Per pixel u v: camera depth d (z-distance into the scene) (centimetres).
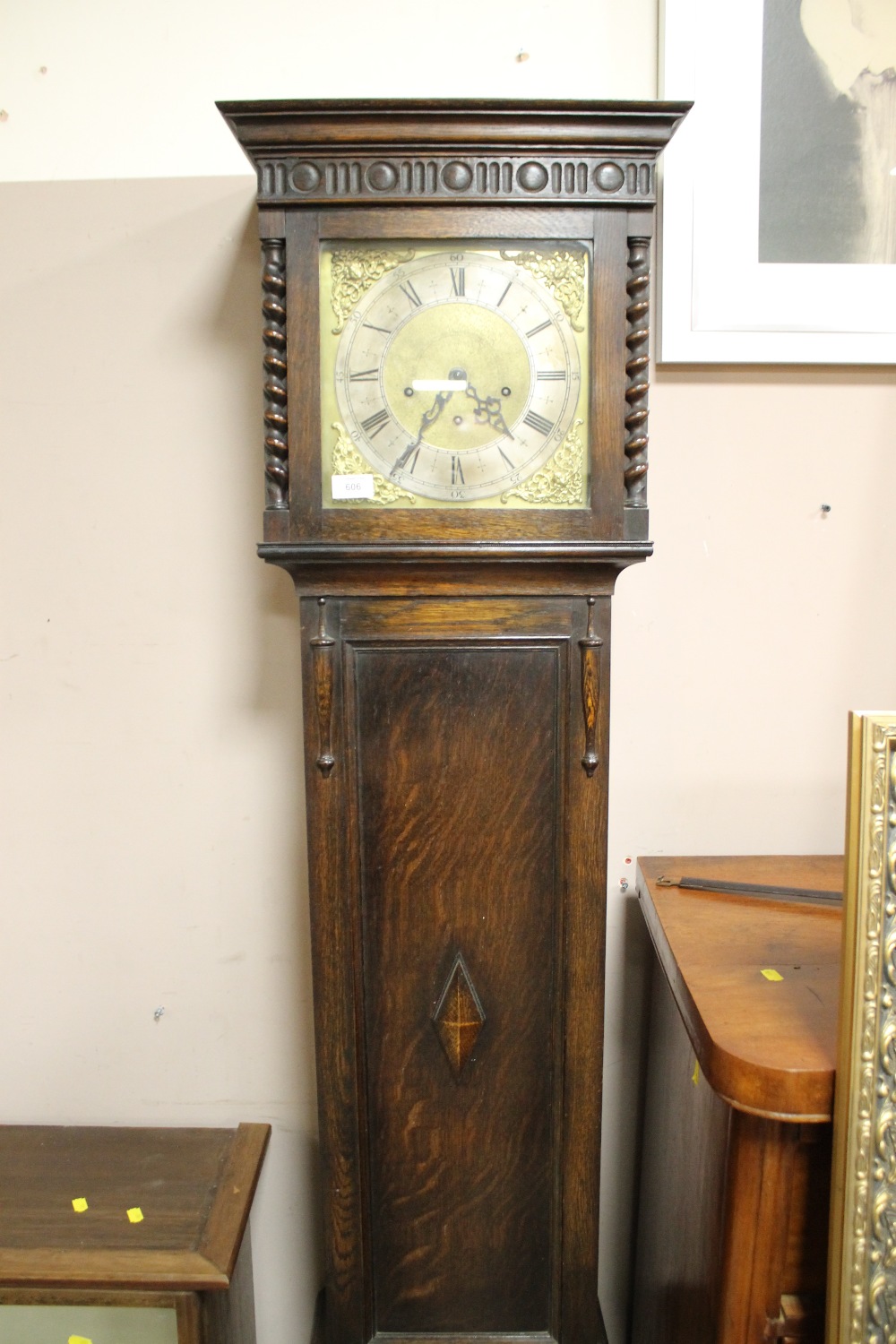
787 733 135
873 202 123
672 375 127
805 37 120
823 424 128
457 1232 118
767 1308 91
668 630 132
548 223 98
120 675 130
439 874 110
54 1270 107
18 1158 128
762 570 131
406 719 107
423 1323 120
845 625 132
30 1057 138
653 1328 123
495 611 105
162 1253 110
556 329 100
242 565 128
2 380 124
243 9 122
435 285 99
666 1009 122
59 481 126
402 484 101
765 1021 89
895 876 80
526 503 102
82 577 128
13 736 132
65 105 124
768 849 137
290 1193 142
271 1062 139
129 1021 138
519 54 123
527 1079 114
